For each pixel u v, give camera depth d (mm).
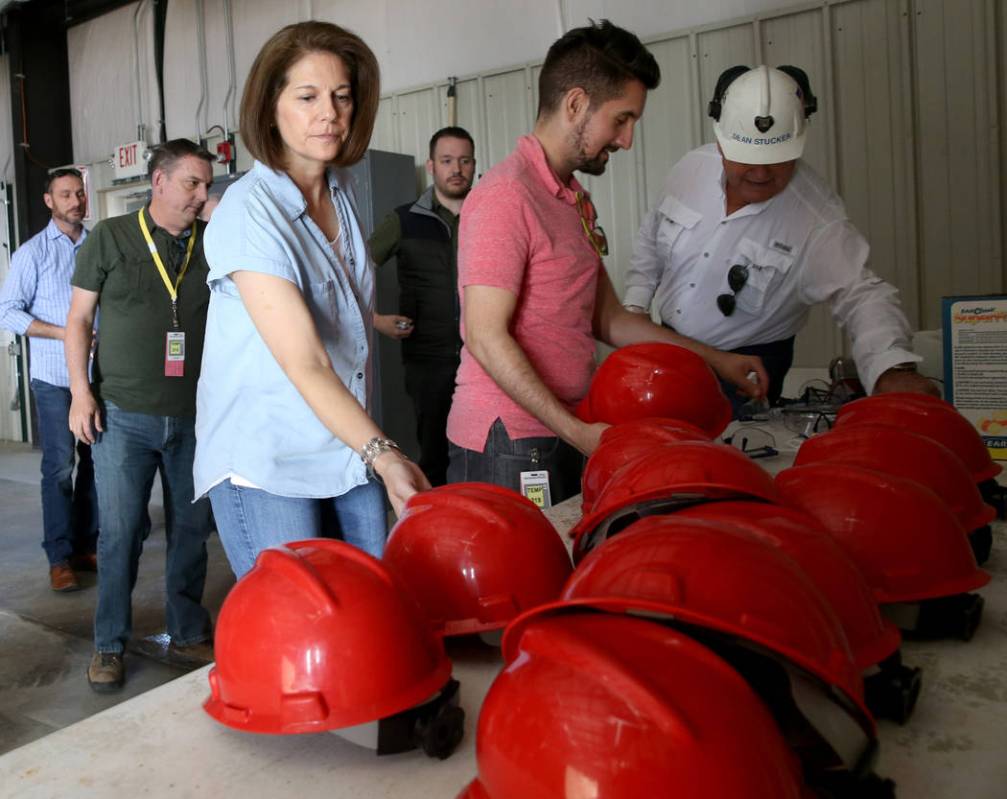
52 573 3537
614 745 513
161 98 6688
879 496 971
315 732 791
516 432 1694
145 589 3510
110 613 2574
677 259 2463
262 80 1241
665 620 616
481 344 1575
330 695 748
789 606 625
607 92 1565
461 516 970
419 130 5207
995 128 3484
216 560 3840
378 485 1481
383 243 3812
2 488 5711
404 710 750
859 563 953
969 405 1861
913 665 904
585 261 1713
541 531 993
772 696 621
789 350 2514
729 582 626
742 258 2328
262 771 735
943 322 1879
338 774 727
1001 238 3518
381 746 749
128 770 741
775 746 542
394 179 4887
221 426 1361
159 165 2391
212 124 6406
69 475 3561
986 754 726
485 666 906
